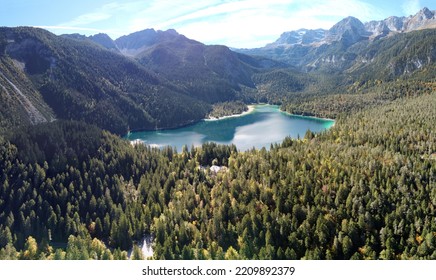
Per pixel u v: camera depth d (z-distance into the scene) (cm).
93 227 16188
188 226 15038
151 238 15462
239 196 16950
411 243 13212
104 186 19462
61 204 17762
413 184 16338
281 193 16388
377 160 18962
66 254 12962
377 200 14925
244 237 14012
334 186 16600
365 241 13738
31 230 15800
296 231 14150
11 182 18862
